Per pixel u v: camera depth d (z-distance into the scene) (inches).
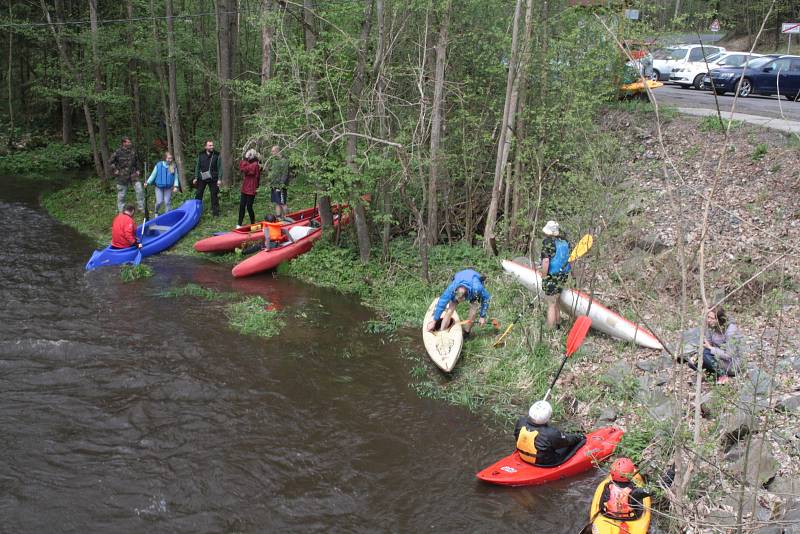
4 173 869.8
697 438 173.0
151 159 870.4
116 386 330.0
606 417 310.2
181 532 237.6
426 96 545.0
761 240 405.7
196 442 289.0
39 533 232.7
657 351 352.5
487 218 548.1
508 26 513.3
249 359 368.8
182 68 810.8
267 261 508.7
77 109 1069.1
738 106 677.3
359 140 513.0
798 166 459.2
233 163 741.9
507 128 485.1
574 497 263.9
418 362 376.8
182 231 585.0
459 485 270.7
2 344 364.5
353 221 537.3
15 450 276.1
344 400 332.8
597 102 474.6
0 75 1088.8
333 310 448.8
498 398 338.6
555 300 380.2
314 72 487.5
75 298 438.6
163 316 417.4
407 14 516.1
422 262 482.9
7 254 524.1
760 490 239.3
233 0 714.8
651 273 402.6
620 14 473.4
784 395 281.0
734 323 327.6
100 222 632.4
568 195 440.5
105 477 263.1
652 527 241.0
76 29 837.2
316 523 245.4
